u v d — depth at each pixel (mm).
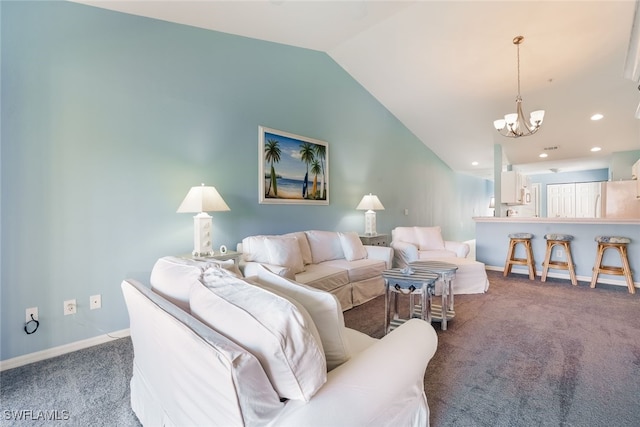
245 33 3156
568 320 2705
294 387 804
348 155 4676
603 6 2887
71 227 2172
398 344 1144
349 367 983
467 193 8820
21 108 1971
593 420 1426
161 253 2629
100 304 2299
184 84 2777
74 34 2174
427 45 3699
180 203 2756
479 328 2531
